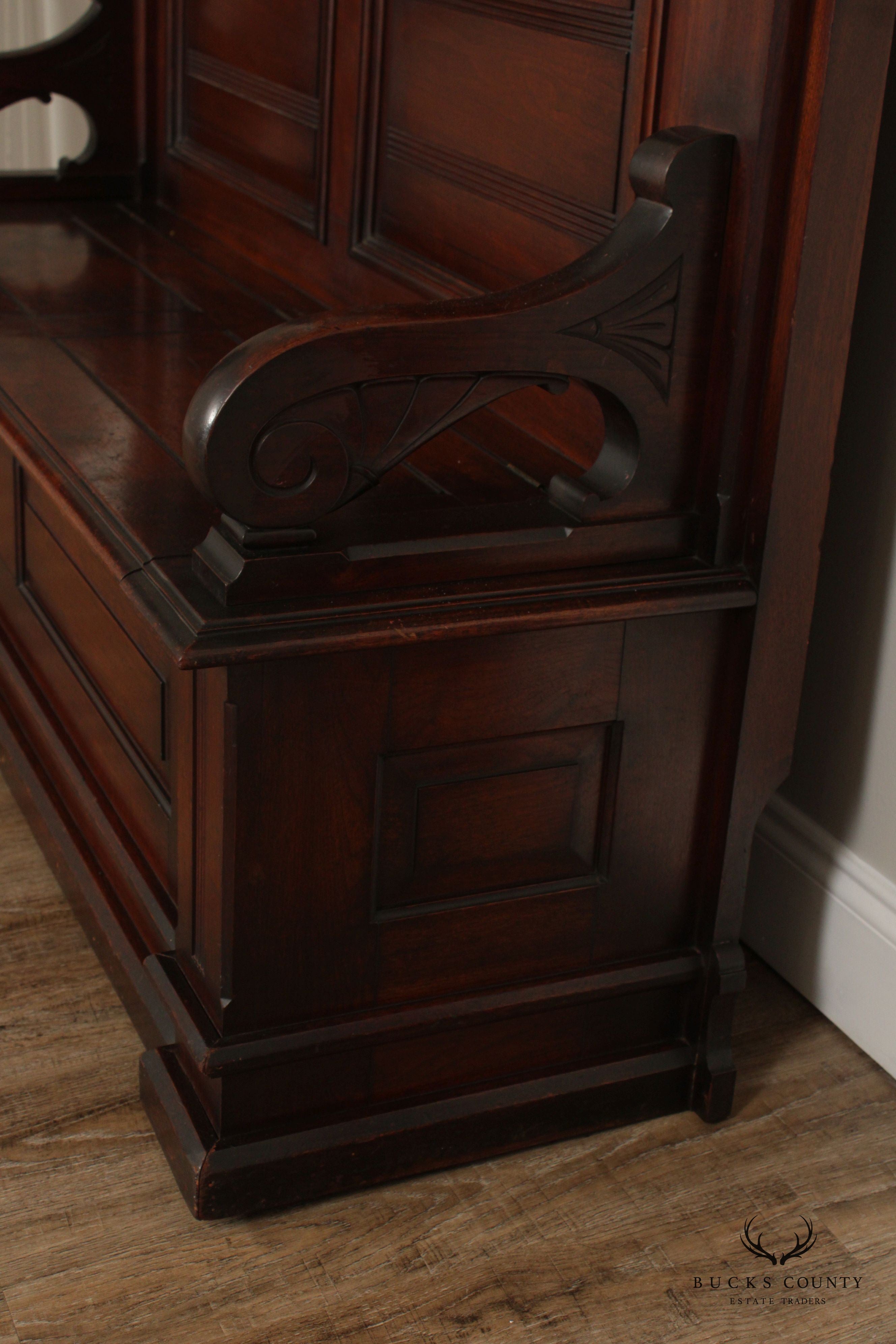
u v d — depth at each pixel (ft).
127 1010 5.95
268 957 4.75
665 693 5.00
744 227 4.38
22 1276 4.75
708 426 4.71
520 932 5.17
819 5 4.04
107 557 4.66
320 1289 4.77
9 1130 5.36
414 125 6.24
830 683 6.00
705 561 4.85
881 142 5.18
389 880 4.87
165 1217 5.03
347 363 4.10
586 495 4.69
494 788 4.90
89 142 8.88
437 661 4.57
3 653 7.49
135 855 5.74
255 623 4.21
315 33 6.86
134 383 5.99
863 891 5.97
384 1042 4.99
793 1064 5.98
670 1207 5.21
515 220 5.62
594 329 4.39
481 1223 5.09
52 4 11.16
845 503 5.74
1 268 7.45
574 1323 4.69
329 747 4.54
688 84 4.51
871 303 5.41
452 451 5.45
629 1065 5.50
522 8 5.36
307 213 7.24
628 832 5.19
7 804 7.50
